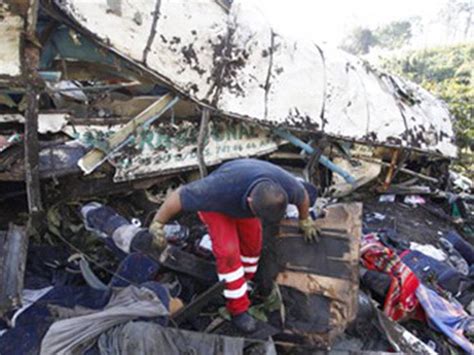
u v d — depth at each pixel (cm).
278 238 310
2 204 367
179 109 424
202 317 282
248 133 472
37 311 270
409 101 652
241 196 242
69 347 234
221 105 427
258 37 456
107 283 320
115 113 403
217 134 442
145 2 369
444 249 485
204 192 246
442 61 2989
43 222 351
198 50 407
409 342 294
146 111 386
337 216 302
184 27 398
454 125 716
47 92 340
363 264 349
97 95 396
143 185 409
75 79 379
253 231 280
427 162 689
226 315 279
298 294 295
